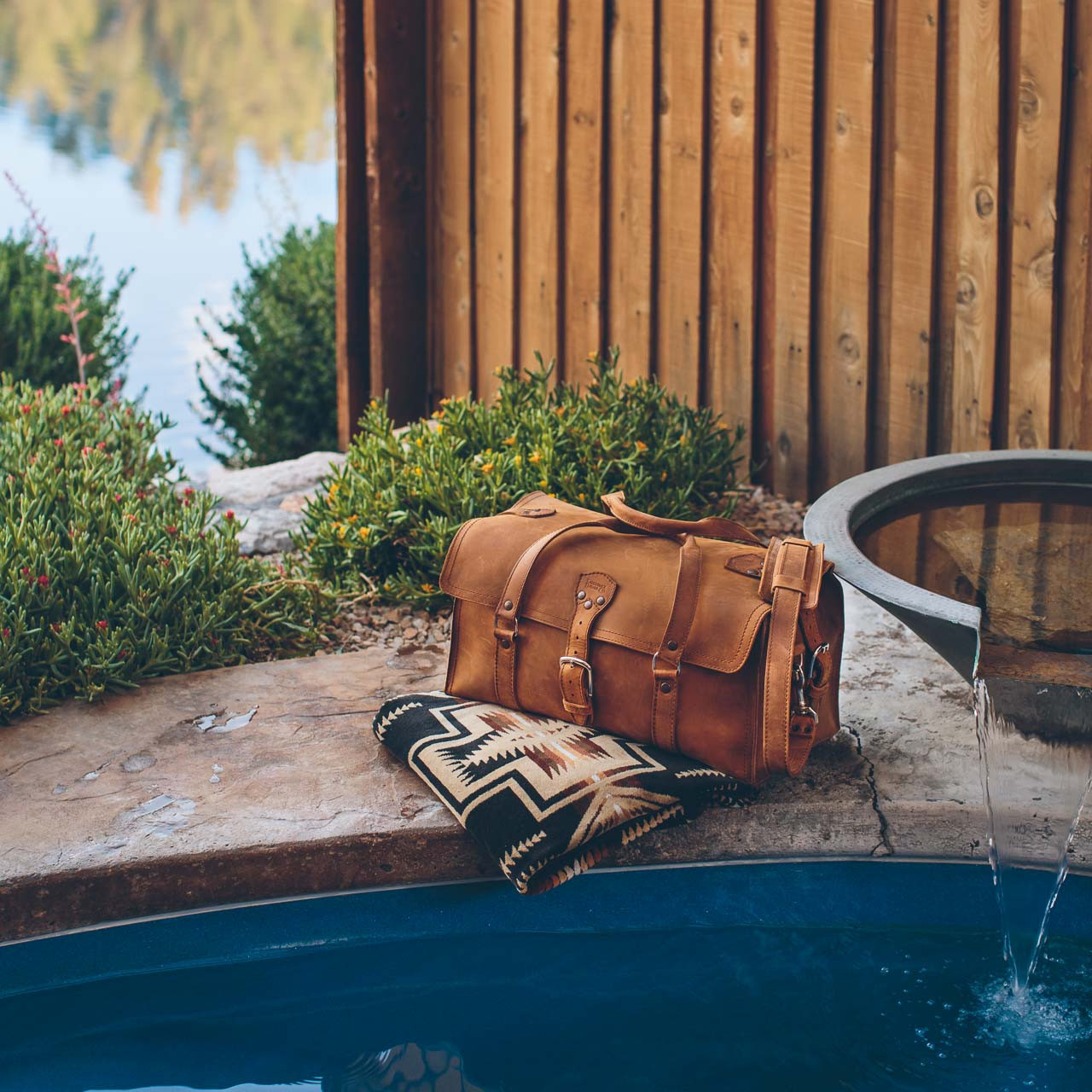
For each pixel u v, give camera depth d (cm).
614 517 298
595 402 441
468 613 301
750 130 442
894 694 321
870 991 250
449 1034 242
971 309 405
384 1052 238
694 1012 246
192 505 393
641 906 276
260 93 2800
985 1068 228
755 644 269
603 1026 243
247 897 274
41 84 2748
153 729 312
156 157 1905
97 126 2228
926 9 395
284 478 496
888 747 299
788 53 428
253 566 381
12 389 473
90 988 259
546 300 522
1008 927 264
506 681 295
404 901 276
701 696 272
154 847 269
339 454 526
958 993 248
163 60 3234
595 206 496
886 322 430
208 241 1244
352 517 395
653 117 468
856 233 426
